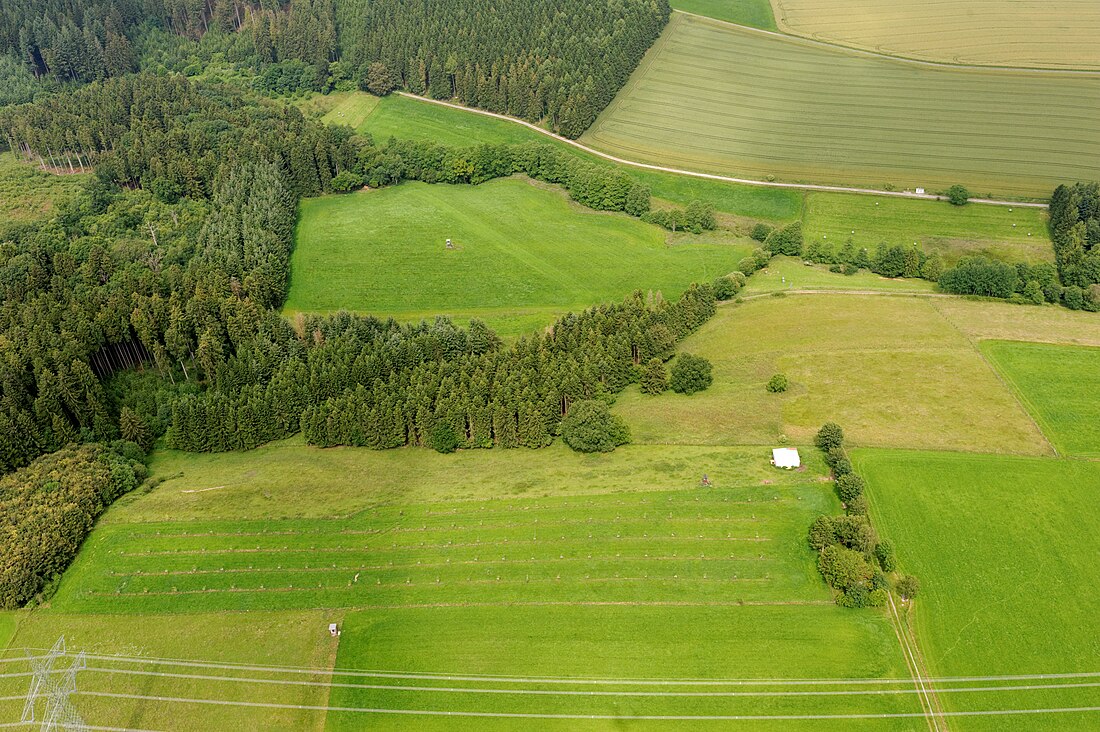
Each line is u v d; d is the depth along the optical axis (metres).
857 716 98.44
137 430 148.62
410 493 135.50
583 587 116.12
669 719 98.75
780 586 115.06
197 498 135.00
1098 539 119.88
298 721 100.19
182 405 147.00
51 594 117.56
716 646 107.00
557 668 105.19
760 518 126.25
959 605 111.31
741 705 100.00
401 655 107.62
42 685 100.50
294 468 143.00
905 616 110.06
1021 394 151.12
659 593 114.75
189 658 107.81
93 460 139.50
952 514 125.31
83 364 146.75
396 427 147.00
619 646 107.50
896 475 133.00
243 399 150.88
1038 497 127.56
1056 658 104.12
